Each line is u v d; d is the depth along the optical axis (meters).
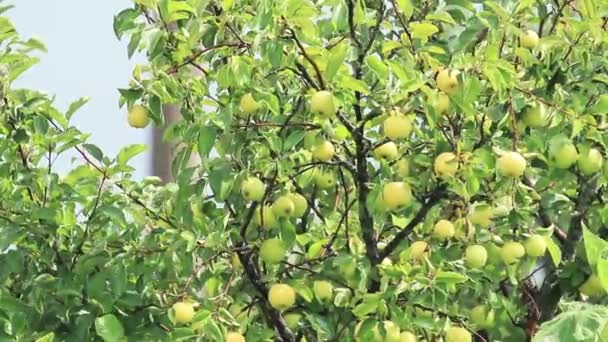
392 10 7.26
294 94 6.64
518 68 7.06
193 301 6.70
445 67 6.37
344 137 6.98
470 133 6.73
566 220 7.87
